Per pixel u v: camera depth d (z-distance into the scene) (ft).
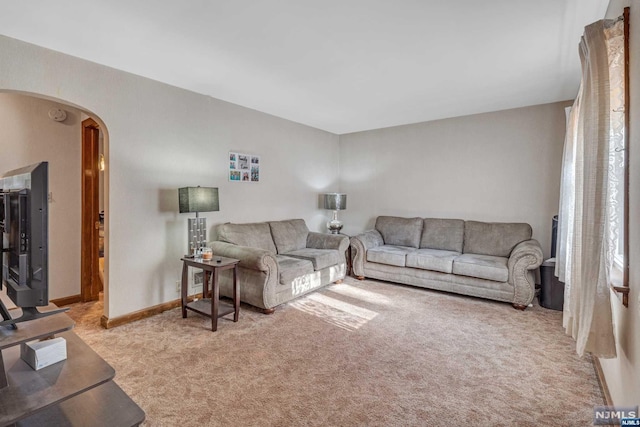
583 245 5.81
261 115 14.57
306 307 11.52
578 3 6.54
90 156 12.07
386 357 7.93
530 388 6.68
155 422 5.57
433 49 8.57
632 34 5.05
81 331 9.30
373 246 15.61
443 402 6.21
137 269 10.27
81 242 12.00
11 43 7.83
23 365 4.75
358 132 18.69
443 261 12.93
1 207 4.94
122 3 6.52
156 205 10.74
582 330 5.74
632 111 5.04
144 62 9.32
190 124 11.71
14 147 10.55
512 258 11.59
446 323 10.10
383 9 6.77
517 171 14.02
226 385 6.69
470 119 15.10
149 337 8.93
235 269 10.05
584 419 5.74
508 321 10.28
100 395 5.18
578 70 9.93
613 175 6.10
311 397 6.32
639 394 4.48
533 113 13.61
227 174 13.10
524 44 8.28
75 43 8.16
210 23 7.31
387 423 5.61
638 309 4.52
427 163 16.33
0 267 4.97
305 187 17.20
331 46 8.41
